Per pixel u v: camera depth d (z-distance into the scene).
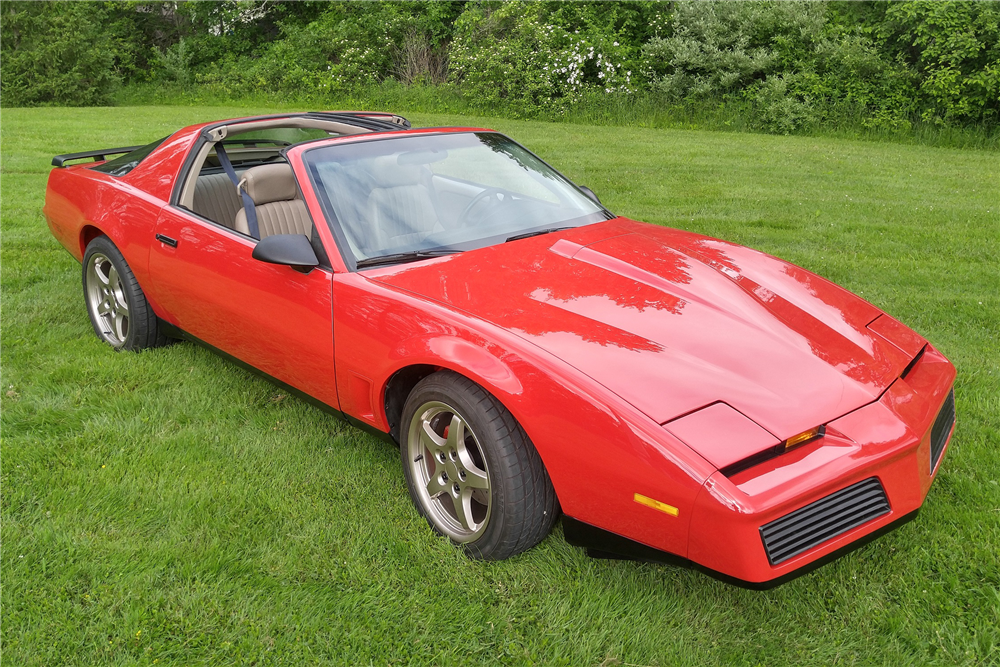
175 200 3.90
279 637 2.27
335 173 3.30
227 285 3.44
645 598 2.38
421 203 3.33
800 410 2.22
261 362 3.47
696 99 18.38
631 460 2.13
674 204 8.38
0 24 23.00
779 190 9.25
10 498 2.95
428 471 2.79
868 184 9.79
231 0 28.38
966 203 8.58
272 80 24.09
